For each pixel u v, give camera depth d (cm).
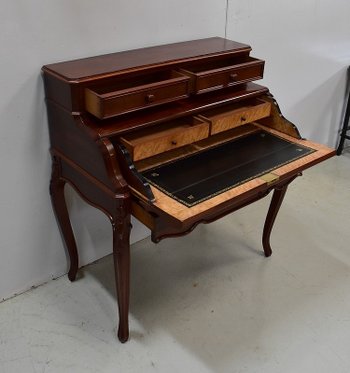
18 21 144
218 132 162
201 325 180
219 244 227
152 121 146
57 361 164
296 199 268
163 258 217
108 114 137
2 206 168
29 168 168
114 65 152
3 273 182
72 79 138
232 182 145
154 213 135
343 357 168
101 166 141
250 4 214
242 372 162
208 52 169
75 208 192
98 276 204
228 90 172
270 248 218
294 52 254
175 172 149
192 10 190
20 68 150
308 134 302
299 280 205
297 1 237
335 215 254
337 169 305
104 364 163
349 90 311
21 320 180
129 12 170
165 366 163
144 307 188
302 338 176
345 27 278
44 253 191
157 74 160
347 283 204
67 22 155
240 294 196
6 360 163
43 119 163
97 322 180
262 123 185
